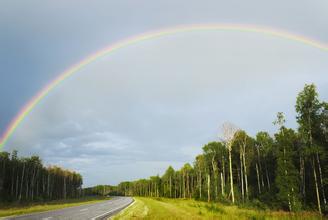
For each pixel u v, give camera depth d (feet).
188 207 132.77
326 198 150.92
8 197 241.96
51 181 407.85
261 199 184.03
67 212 99.86
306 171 176.86
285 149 153.38
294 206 136.87
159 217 82.74
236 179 280.92
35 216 81.00
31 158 355.56
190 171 407.64
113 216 85.30
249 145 233.76
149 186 584.81
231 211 103.30
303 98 137.69
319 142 140.67
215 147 266.36
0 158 291.58
